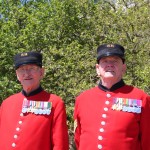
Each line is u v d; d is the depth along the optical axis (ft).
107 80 10.88
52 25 33.04
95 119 10.70
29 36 31.50
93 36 32.55
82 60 29.60
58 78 29.30
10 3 36.88
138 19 31.48
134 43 30.73
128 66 29.12
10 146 11.25
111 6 35.76
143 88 26.45
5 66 29.22
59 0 34.81
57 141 11.10
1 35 30.17
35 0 39.17
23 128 11.27
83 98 11.28
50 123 11.31
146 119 10.59
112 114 10.59
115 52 10.68
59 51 29.68
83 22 34.01
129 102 10.68
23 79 11.55
